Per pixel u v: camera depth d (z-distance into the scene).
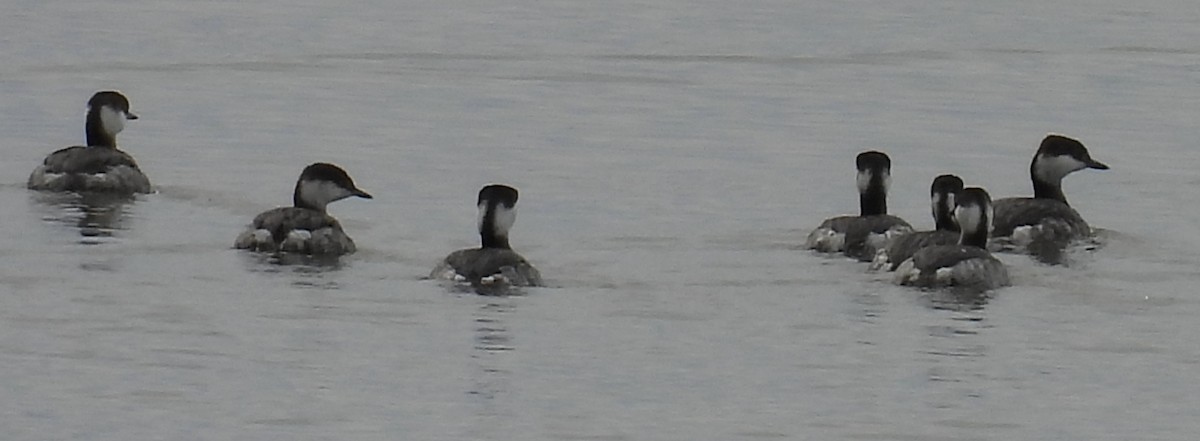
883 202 29.47
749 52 50.25
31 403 21.28
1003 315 25.17
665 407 21.45
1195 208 32.31
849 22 55.34
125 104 33.97
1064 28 54.00
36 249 27.89
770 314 25.11
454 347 23.48
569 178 34.41
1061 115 41.47
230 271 26.72
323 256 27.73
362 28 53.91
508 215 26.81
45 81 44.81
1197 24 54.78
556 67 47.75
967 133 39.50
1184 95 43.88
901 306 25.52
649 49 50.81
